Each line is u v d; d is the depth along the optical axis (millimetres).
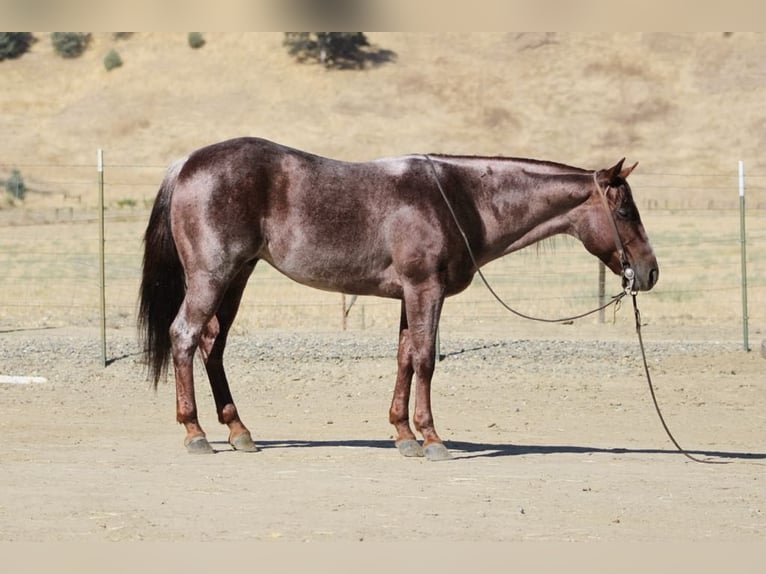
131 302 29422
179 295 11836
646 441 13508
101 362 18484
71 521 8648
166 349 11836
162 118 81188
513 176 11875
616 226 11836
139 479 10328
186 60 88625
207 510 9062
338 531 8422
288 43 89625
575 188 11867
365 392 17078
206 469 10930
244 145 11570
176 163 11812
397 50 90375
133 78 85938
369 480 10414
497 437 13688
